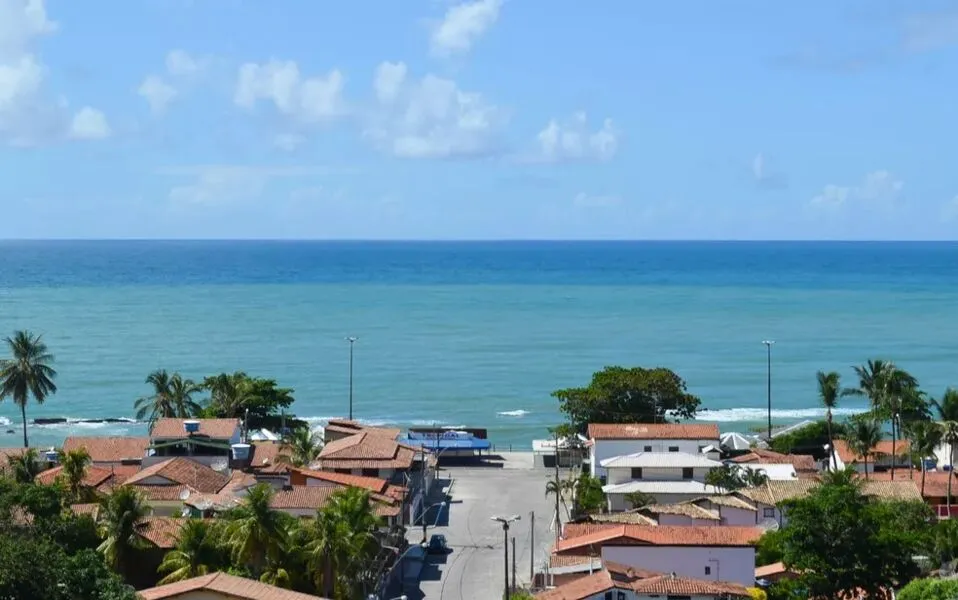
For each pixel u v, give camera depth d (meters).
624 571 88.06
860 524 88.94
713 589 83.62
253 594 74.50
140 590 85.00
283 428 167.00
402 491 123.12
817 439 163.25
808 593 88.25
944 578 84.88
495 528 124.88
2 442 181.00
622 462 133.38
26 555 66.00
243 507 88.50
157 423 138.00
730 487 125.56
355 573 90.38
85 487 112.00
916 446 132.62
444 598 100.00
